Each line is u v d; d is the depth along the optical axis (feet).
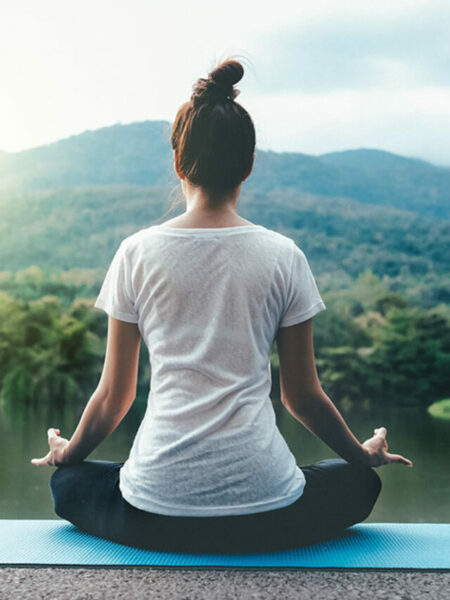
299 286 3.22
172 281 3.11
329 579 2.84
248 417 3.08
